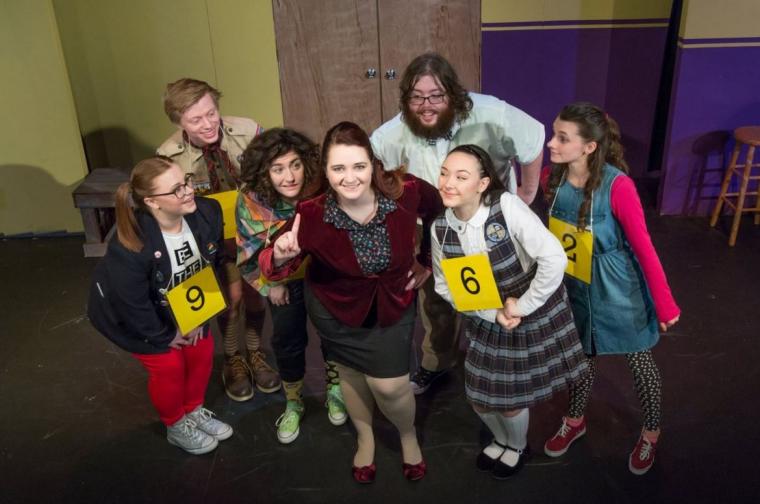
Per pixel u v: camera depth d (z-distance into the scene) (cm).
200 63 469
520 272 221
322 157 205
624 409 291
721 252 418
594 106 221
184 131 271
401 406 241
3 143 446
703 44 422
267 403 305
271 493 258
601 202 223
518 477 259
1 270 433
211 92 260
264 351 342
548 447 267
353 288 220
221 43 463
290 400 285
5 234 473
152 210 229
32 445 287
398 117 269
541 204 486
